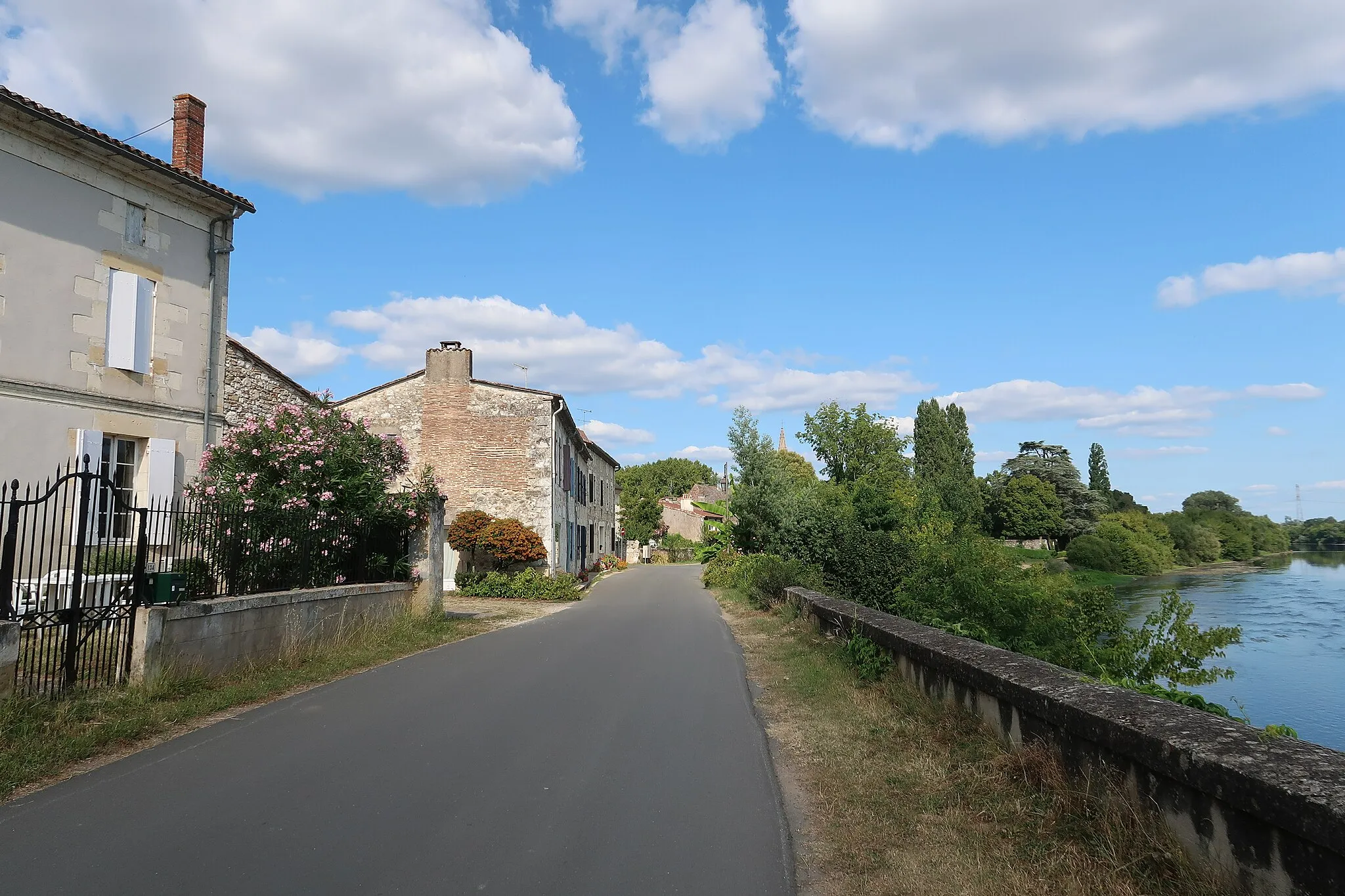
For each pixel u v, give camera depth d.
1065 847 3.57
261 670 8.61
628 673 9.38
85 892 3.45
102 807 4.55
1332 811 2.41
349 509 12.05
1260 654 15.45
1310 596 26.47
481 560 23.41
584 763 5.54
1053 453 57.53
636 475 71.19
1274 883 2.70
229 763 5.46
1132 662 8.25
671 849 4.04
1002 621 9.70
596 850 4.01
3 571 6.21
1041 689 4.35
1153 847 3.25
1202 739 3.18
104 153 12.52
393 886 3.54
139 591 7.33
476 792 4.88
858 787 4.89
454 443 24.00
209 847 3.96
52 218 12.02
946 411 56.28
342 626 10.62
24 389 11.59
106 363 12.67
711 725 6.73
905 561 16.61
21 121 11.50
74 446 12.12
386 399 24.38
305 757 5.60
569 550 28.50
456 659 10.41
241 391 16.94
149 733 6.21
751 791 4.98
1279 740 3.11
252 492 11.35
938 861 3.74
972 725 5.32
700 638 12.86
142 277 13.27
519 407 24.08
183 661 7.59
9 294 11.47
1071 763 4.05
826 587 16.83
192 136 15.18
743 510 28.19
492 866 3.78
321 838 4.11
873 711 6.61
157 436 13.40
